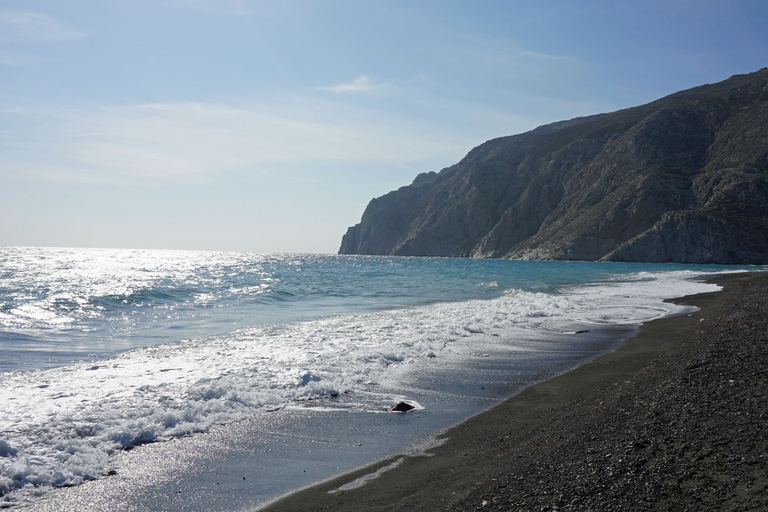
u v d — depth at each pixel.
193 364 11.27
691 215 108.06
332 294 30.98
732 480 4.36
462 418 7.74
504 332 16.06
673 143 136.12
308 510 4.78
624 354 12.13
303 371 10.48
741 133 127.44
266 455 6.30
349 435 7.02
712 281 39.59
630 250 113.06
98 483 5.50
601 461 5.14
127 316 20.12
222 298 27.34
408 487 5.18
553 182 160.88
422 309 22.86
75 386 9.23
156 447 6.57
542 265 90.56
